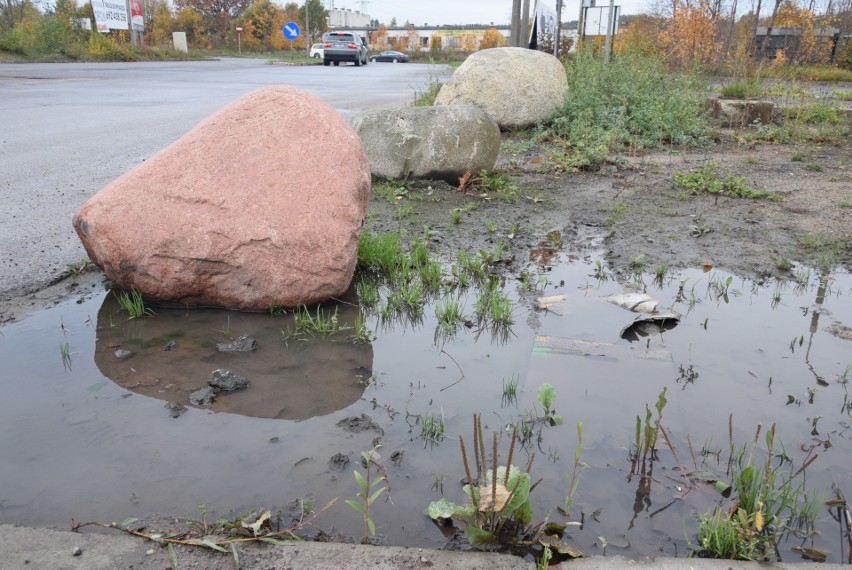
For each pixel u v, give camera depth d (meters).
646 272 4.93
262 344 3.71
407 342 3.81
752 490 2.31
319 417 3.00
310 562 2.03
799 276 4.85
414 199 6.95
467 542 2.23
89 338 3.71
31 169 7.80
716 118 12.55
